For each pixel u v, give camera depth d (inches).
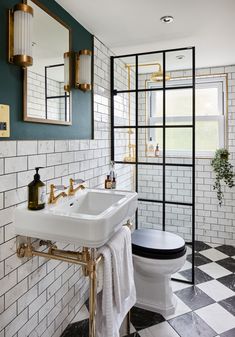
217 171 119.0
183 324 69.6
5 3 48.5
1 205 47.7
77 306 75.5
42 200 51.8
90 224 44.7
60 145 65.8
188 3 64.7
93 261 48.7
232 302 79.0
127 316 66.5
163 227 98.8
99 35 83.8
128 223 65.7
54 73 62.9
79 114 75.3
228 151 120.5
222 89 120.9
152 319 71.5
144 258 71.9
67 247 69.7
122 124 108.2
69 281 71.1
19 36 48.0
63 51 66.3
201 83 123.5
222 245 122.3
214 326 68.8
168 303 73.9
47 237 48.4
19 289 52.6
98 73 87.1
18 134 52.0
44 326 60.6
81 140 76.2
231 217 120.7
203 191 123.7
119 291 55.7
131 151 117.5
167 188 123.3
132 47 94.3
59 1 63.5
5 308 49.1
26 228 49.5
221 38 86.7
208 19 73.2
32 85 55.2
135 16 71.2
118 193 67.7
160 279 74.3
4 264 48.6
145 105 127.3
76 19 72.7
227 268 100.1
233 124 119.4
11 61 49.3
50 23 61.0
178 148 125.2
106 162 94.0
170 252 71.1
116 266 54.7
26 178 53.7
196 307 76.5
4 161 48.1
